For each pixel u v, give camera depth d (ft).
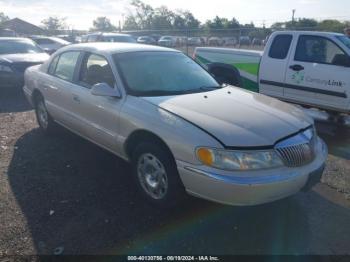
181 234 10.78
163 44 100.48
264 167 10.14
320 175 11.50
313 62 22.65
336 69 21.56
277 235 10.86
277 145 10.48
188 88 14.16
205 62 28.40
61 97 16.76
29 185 13.66
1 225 10.96
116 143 13.41
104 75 14.37
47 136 19.56
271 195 10.14
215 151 10.07
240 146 10.08
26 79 21.01
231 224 11.37
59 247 10.03
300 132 11.39
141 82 13.65
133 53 14.99
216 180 9.93
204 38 90.07
